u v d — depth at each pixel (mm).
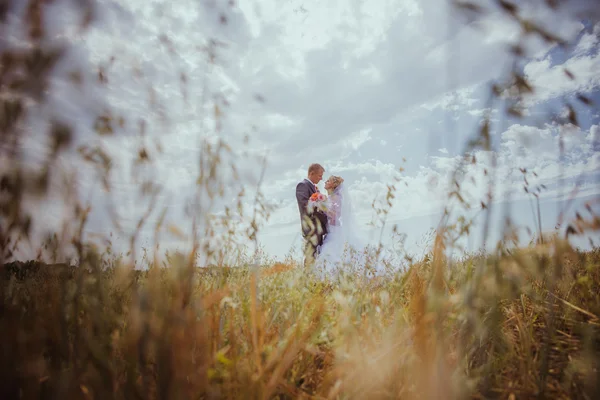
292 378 1219
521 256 920
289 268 2088
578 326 1409
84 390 928
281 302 1680
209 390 977
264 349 1212
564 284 1602
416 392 1080
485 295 977
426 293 1053
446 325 1183
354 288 1637
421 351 1033
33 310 1048
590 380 1114
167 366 895
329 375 1172
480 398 1186
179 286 958
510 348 1358
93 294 984
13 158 757
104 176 929
